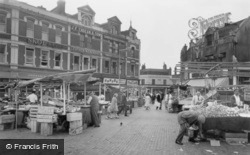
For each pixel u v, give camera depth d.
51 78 10.82
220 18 35.22
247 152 7.34
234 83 24.52
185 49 41.97
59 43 28.88
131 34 41.25
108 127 12.24
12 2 24.36
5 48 24.08
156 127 12.27
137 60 42.25
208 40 32.69
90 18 33.28
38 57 26.72
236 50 28.11
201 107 10.20
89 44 33.22
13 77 23.83
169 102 22.34
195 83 25.70
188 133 9.09
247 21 28.81
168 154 7.04
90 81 13.17
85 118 11.81
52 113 10.01
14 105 13.97
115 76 36.56
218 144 8.23
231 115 8.87
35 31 26.56
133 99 29.31
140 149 7.62
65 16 29.78
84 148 7.73
